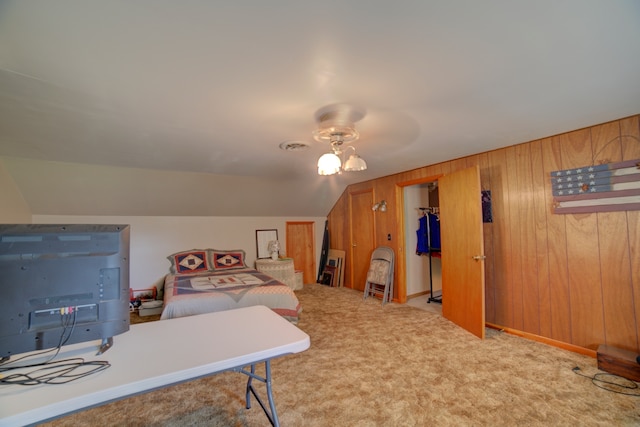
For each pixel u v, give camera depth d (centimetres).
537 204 303
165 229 491
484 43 138
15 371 112
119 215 457
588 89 188
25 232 112
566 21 123
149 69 157
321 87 180
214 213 527
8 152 314
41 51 139
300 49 141
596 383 223
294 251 618
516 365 254
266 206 555
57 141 280
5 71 157
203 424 184
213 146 303
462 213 347
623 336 250
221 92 185
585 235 271
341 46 139
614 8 115
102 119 227
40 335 112
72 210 421
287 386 225
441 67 159
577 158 274
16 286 109
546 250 297
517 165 318
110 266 126
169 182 432
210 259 502
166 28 124
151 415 193
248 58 148
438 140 296
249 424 183
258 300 340
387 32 129
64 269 117
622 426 177
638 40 136
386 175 487
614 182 252
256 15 117
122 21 119
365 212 538
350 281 570
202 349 133
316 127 248
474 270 325
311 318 386
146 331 154
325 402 204
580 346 274
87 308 121
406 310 423
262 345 138
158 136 270
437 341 308
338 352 283
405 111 218
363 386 223
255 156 347
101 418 191
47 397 96
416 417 188
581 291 274
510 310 327
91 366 117
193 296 324
